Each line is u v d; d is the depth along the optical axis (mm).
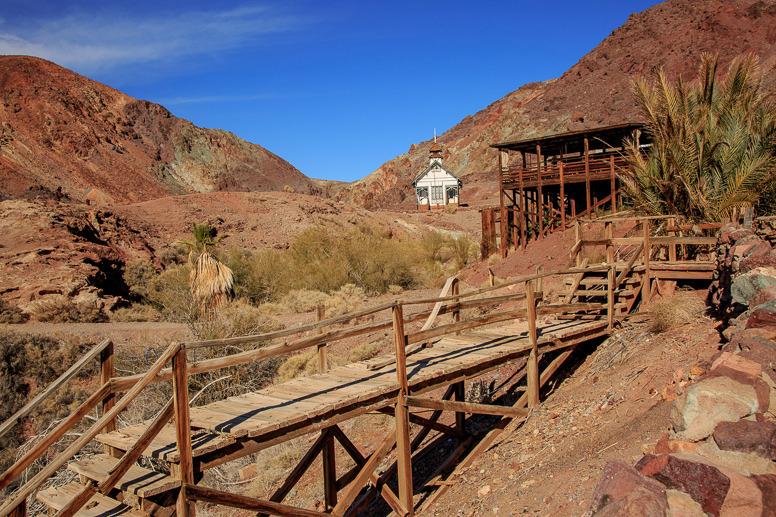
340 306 23703
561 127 116812
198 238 24031
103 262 32219
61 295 25453
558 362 9438
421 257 34406
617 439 6082
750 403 4070
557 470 6234
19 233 32219
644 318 10188
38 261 28516
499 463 7676
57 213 36094
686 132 12648
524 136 122625
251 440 5723
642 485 3467
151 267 34875
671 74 107312
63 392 16047
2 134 112688
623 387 7535
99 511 5078
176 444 5375
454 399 10055
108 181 116625
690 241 11000
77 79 148875
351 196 142875
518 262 19766
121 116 149500
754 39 103812
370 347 15734
